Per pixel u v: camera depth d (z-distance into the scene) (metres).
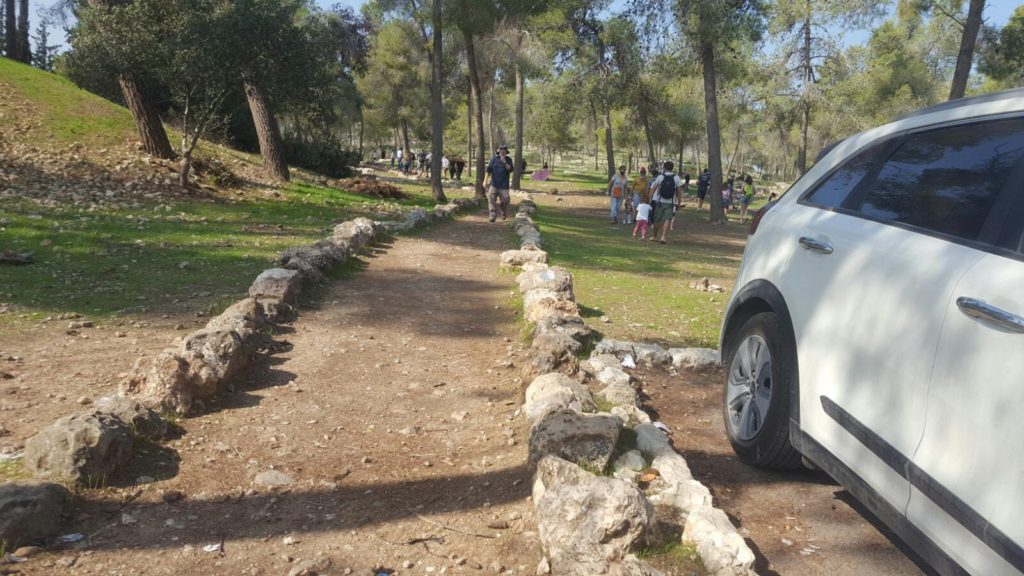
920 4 25.70
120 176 14.62
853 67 32.09
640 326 7.34
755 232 4.08
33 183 13.11
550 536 2.76
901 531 2.52
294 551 2.87
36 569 2.57
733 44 30.88
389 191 21.72
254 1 13.66
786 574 2.79
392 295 8.01
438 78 22.72
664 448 3.58
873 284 2.88
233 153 21.61
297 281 7.17
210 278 8.07
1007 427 2.10
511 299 8.05
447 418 4.42
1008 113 2.75
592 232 17.97
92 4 14.47
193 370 4.35
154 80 15.92
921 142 3.17
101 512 3.02
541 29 33.00
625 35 26.73
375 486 3.48
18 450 3.49
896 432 2.57
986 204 2.58
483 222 17.28
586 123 66.12
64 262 8.27
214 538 2.92
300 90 15.03
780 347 3.47
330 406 4.53
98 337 5.66
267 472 3.52
